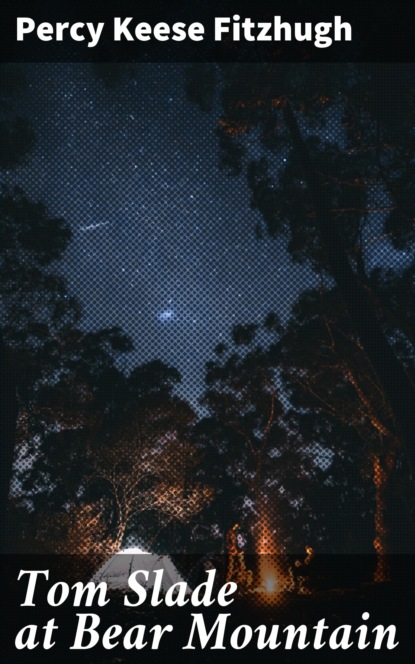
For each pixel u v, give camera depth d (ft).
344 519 125.39
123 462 118.73
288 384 126.00
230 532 90.12
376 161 75.41
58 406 120.06
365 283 78.02
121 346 124.26
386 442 98.68
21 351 114.83
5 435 52.60
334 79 71.92
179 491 117.60
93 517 89.10
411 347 104.99
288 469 128.16
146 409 121.70
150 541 122.42
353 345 106.93
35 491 119.85
